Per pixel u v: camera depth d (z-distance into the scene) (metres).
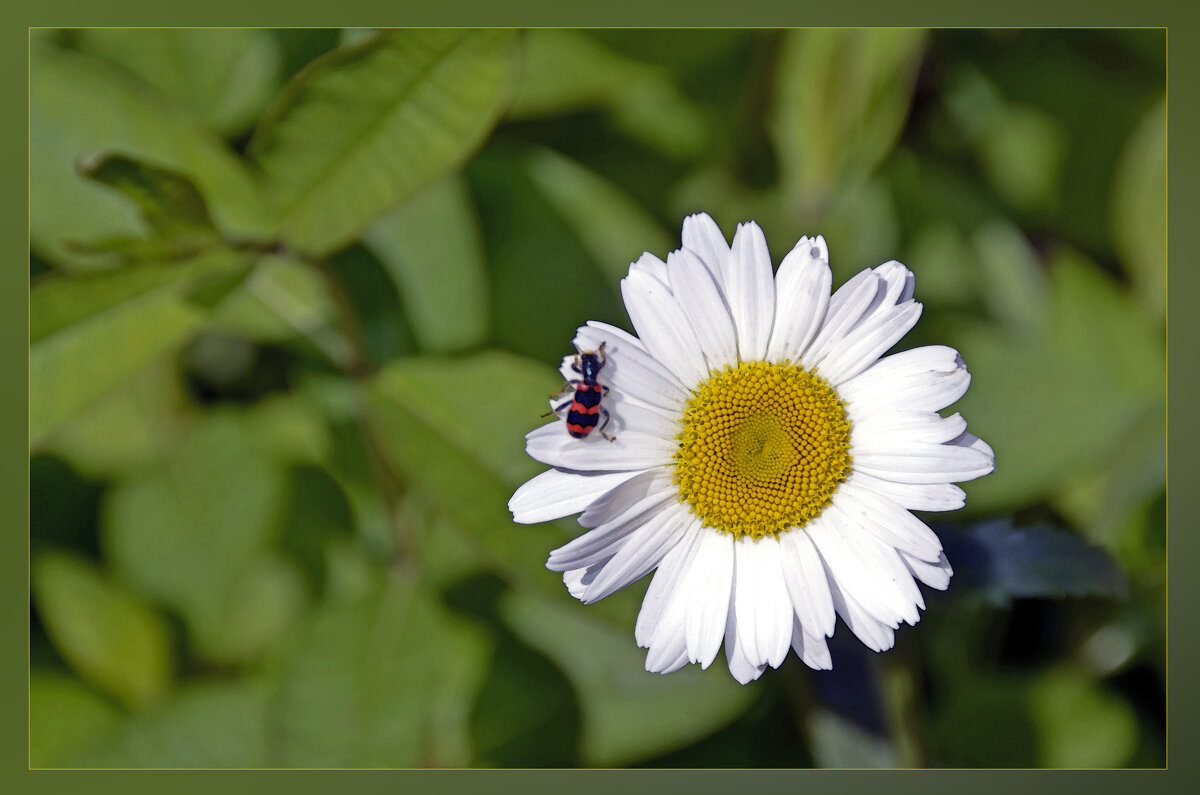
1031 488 0.57
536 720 0.57
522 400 0.55
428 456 0.55
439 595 0.57
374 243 0.58
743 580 0.53
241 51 0.58
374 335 0.58
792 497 0.53
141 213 0.53
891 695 0.55
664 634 0.53
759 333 0.53
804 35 0.57
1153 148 0.58
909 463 0.52
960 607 0.54
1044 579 0.53
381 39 0.53
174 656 0.58
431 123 0.54
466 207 0.58
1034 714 0.57
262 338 0.58
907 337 0.58
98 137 0.56
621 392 0.53
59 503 0.58
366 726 0.56
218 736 0.57
